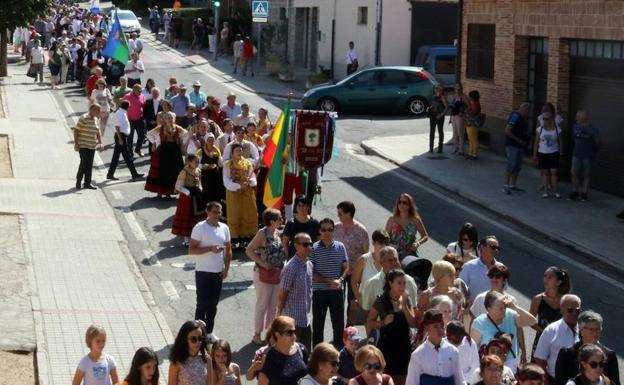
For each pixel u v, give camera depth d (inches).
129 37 2513.5
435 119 1310.3
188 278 792.3
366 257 592.1
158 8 3654.0
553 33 1160.8
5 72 1952.5
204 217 876.0
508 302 510.9
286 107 848.9
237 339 666.2
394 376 514.0
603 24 1067.3
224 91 1911.9
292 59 2422.5
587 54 1115.9
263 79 2135.8
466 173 1191.6
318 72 2235.5
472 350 478.0
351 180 1163.9
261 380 466.3
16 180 1092.5
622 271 820.6
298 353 470.6
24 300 711.7
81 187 1077.1
